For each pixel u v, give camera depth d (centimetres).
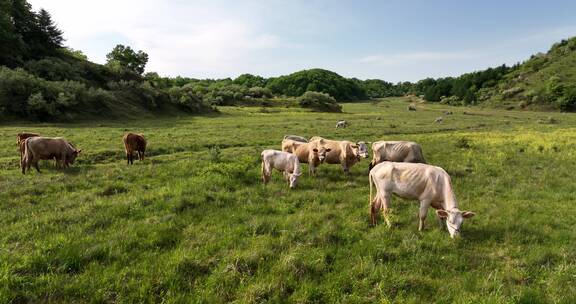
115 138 2531
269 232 778
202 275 597
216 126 3828
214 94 8794
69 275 567
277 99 9625
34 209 908
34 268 574
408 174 845
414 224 870
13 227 760
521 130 3684
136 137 1745
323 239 745
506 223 862
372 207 882
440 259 681
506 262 685
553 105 9906
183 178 1259
